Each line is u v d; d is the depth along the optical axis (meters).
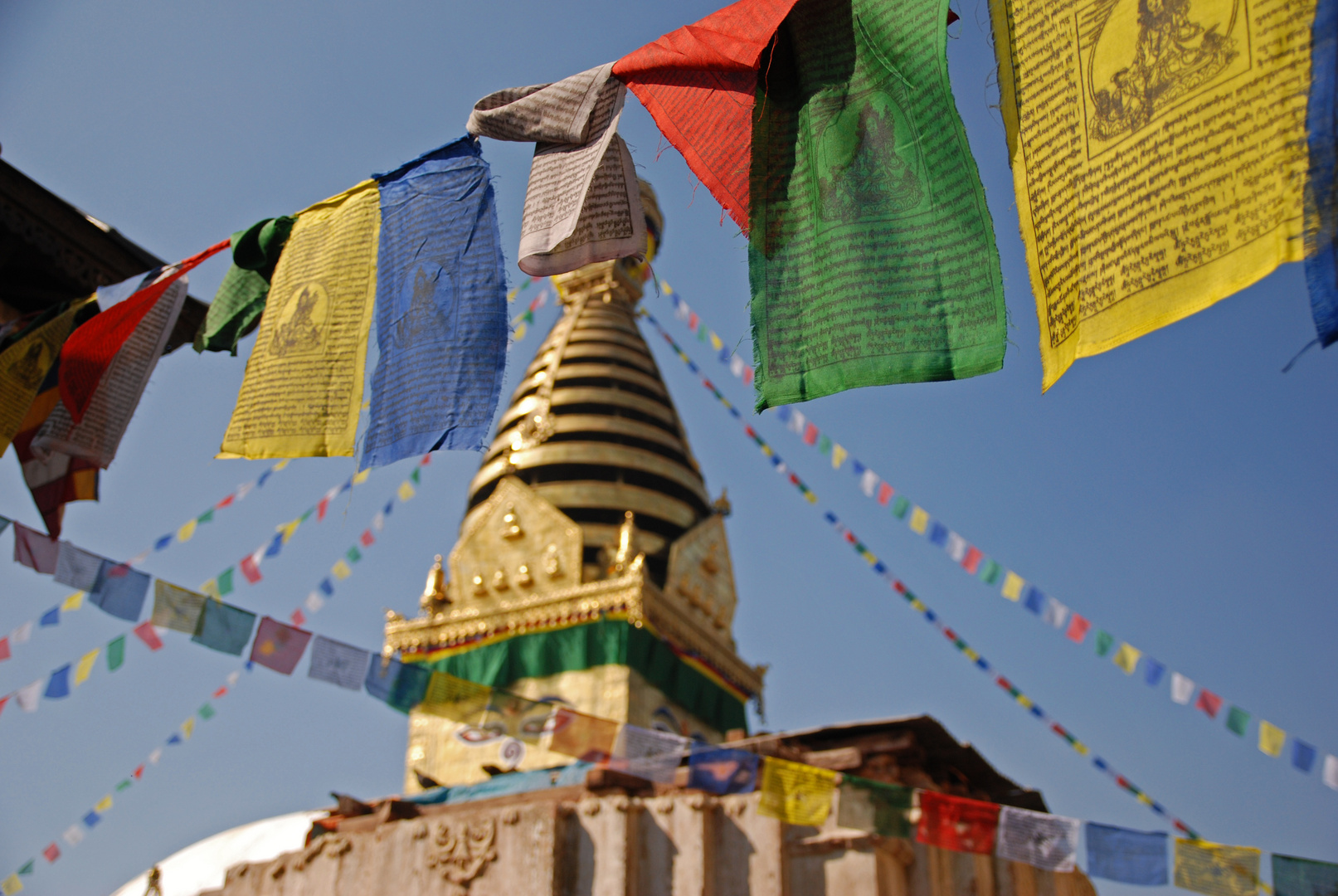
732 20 8.66
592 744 14.98
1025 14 7.79
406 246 10.80
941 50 7.93
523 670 37.16
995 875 27.06
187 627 13.27
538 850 26.62
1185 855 13.88
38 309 17.48
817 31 8.56
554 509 40.34
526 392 46.06
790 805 15.94
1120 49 7.27
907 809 15.70
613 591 37.03
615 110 9.30
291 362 11.13
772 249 8.34
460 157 10.86
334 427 10.79
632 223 9.36
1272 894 13.41
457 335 10.25
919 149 7.99
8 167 16.28
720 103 8.61
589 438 43.34
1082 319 7.09
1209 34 6.90
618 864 25.95
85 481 15.32
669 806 26.52
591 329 47.50
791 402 8.01
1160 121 6.99
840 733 25.95
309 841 30.88
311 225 11.64
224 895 30.33
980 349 7.55
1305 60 6.48
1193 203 6.75
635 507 41.66
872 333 7.86
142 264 17.72
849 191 8.16
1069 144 7.39
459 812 28.98
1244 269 6.45
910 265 7.89
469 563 40.38
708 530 42.62
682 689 37.62
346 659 13.62
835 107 8.34
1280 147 6.47
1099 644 15.23
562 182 9.42
